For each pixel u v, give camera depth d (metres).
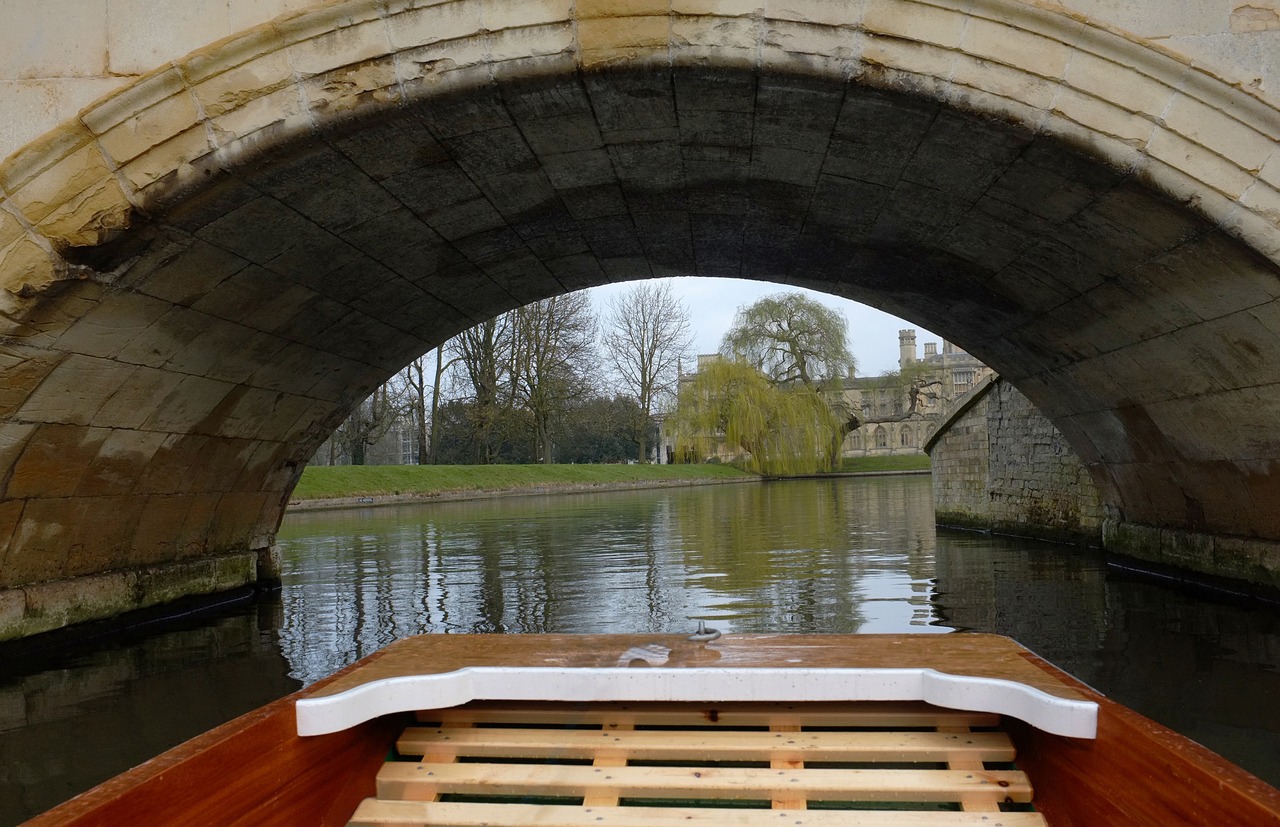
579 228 7.02
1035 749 2.35
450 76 4.17
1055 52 3.98
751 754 2.43
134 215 4.29
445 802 2.35
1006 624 6.24
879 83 4.10
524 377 37.28
